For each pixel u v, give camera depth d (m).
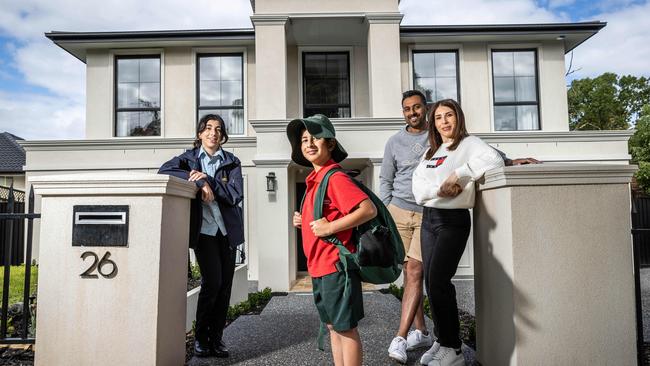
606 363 2.40
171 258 2.82
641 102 28.41
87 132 10.55
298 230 11.14
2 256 9.69
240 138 10.23
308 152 2.38
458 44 10.98
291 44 10.73
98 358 2.61
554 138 9.92
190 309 4.41
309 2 9.14
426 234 2.84
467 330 4.13
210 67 10.94
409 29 10.41
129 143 10.08
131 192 2.65
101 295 2.64
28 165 9.95
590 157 9.95
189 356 3.39
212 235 3.27
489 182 2.64
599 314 2.42
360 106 10.73
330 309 2.21
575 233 2.44
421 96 3.67
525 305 2.38
